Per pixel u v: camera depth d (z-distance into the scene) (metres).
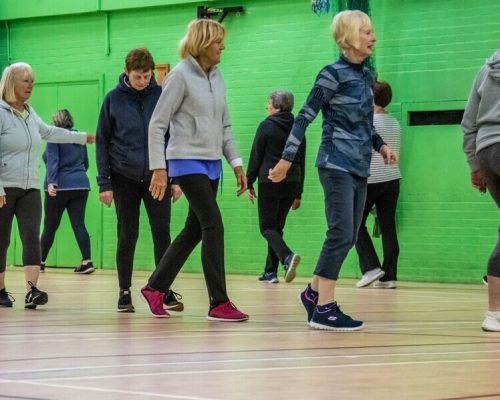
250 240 14.14
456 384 4.39
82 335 6.54
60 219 14.25
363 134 6.91
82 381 4.49
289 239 13.78
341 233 6.88
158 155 7.47
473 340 6.27
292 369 4.89
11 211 8.77
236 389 4.24
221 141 7.58
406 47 13.07
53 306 8.99
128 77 8.26
